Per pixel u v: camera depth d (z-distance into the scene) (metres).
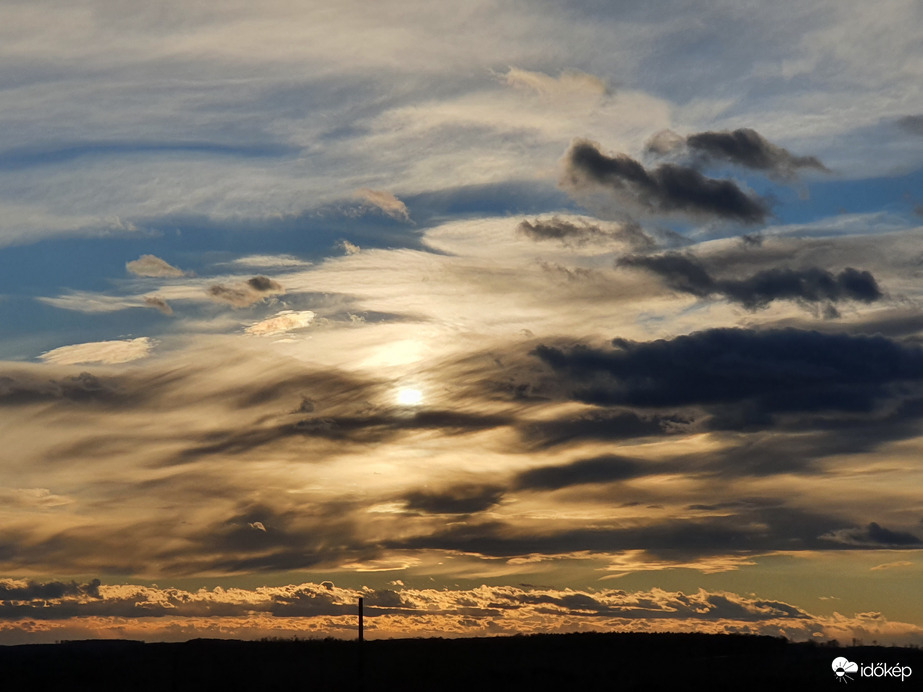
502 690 64.69
